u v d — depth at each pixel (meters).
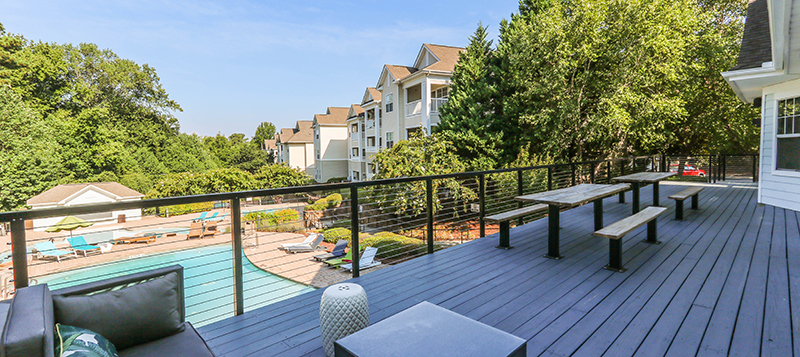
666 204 7.18
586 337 2.31
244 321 2.66
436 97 22.42
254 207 18.62
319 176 38.03
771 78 6.11
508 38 16.75
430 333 1.72
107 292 1.87
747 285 3.10
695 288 3.07
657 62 12.95
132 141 34.72
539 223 5.84
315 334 2.46
